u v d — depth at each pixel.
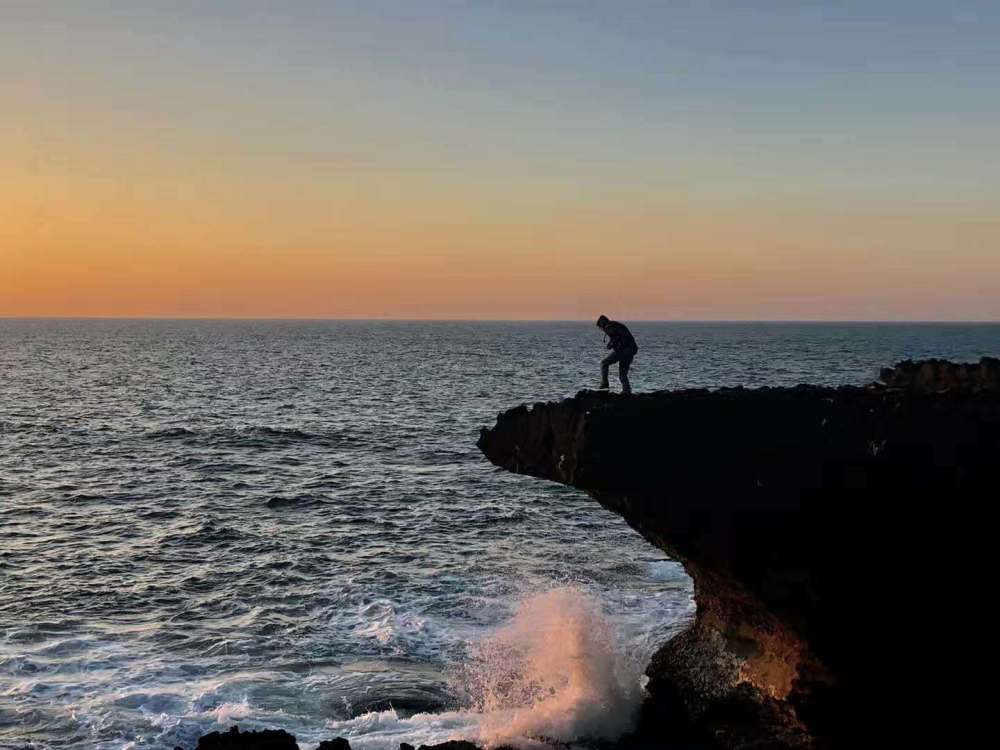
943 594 11.41
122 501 31.80
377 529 27.69
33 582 21.94
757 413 12.45
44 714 14.63
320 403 69.44
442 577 22.61
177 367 114.69
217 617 19.66
